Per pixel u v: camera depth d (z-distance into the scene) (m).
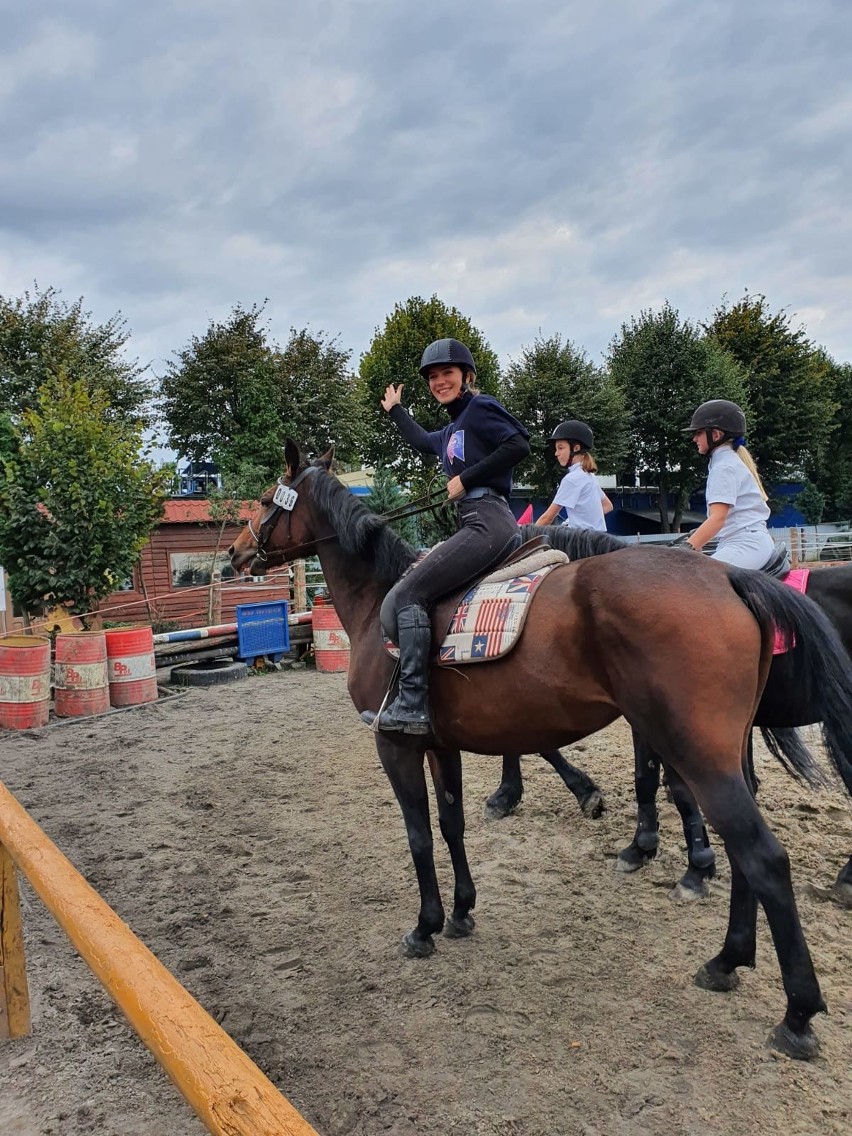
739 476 3.52
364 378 28.03
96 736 6.69
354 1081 2.36
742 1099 2.20
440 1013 2.69
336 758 5.91
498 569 2.86
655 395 28.19
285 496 3.62
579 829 4.30
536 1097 2.25
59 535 8.66
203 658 9.36
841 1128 2.07
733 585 2.37
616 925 3.25
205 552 16.98
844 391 38.19
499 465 2.88
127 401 21.42
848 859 3.71
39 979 3.04
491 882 3.70
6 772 5.73
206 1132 2.16
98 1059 2.52
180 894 3.73
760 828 2.16
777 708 2.87
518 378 26.58
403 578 2.87
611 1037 2.51
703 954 2.98
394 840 4.27
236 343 21.88
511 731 2.65
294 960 3.09
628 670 2.30
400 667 2.78
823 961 2.86
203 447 22.50
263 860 4.10
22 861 2.20
